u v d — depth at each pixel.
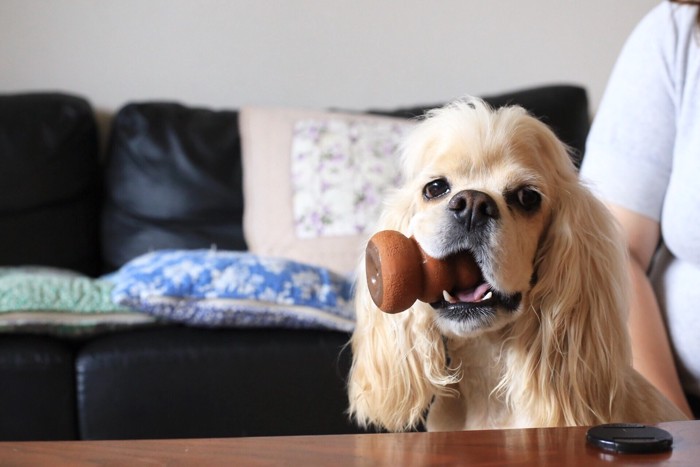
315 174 2.48
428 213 1.01
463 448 0.75
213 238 2.55
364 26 2.95
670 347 1.29
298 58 2.94
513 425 1.12
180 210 2.57
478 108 1.14
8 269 2.29
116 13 2.88
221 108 2.94
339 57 2.95
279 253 2.42
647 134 1.31
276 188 2.49
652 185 1.32
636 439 0.73
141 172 2.59
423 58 2.97
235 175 2.61
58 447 0.79
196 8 2.90
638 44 1.34
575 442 0.76
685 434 0.78
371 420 1.19
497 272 0.99
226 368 1.87
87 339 1.96
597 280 1.10
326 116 2.61
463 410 1.18
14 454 0.77
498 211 1.00
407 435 0.80
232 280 1.92
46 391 1.82
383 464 0.71
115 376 1.84
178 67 2.91
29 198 2.54
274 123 2.59
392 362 1.15
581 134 2.61
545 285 1.08
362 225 2.41
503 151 1.08
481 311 1.02
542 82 3.00
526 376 1.08
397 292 0.88
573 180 1.13
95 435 1.83
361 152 2.50
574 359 1.07
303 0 2.93
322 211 2.43
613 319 1.10
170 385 1.85
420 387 1.14
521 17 2.98
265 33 2.93
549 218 1.10
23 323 1.87
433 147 1.14
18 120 2.60
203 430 1.86
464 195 0.99
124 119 2.67
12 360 1.81
